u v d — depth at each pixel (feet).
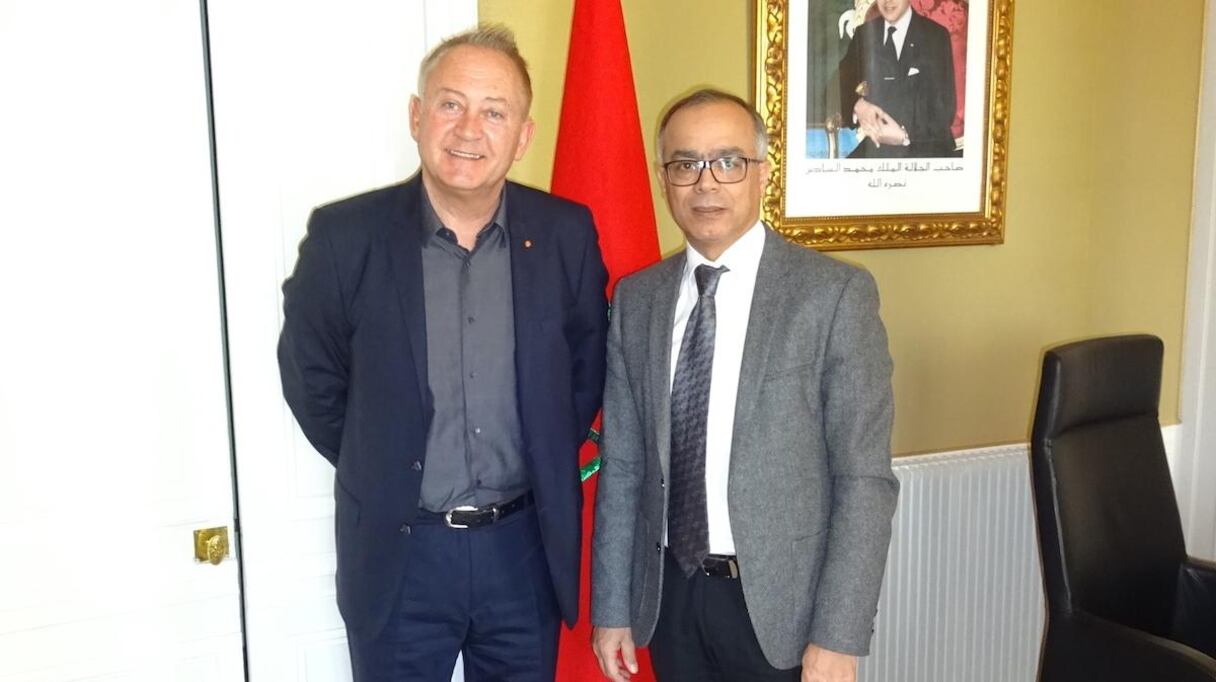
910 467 7.32
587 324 5.22
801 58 6.93
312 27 5.53
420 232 4.91
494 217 5.01
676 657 4.81
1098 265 8.29
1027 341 8.18
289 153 5.56
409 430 4.79
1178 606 6.48
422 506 4.96
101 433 5.22
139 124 5.16
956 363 7.95
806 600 4.51
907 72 7.28
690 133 4.50
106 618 5.33
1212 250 8.21
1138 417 6.51
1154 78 8.10
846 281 4.47
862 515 4.32
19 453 5.02
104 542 5.28
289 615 5.87
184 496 5.49
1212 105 8.04
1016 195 7.97
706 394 4.59
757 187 4.66
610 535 5.09
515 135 4.76
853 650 4.29
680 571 4.73
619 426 5.11
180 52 5.23
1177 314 8.45
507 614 5.17
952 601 7.60
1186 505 8.55
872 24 7.12
